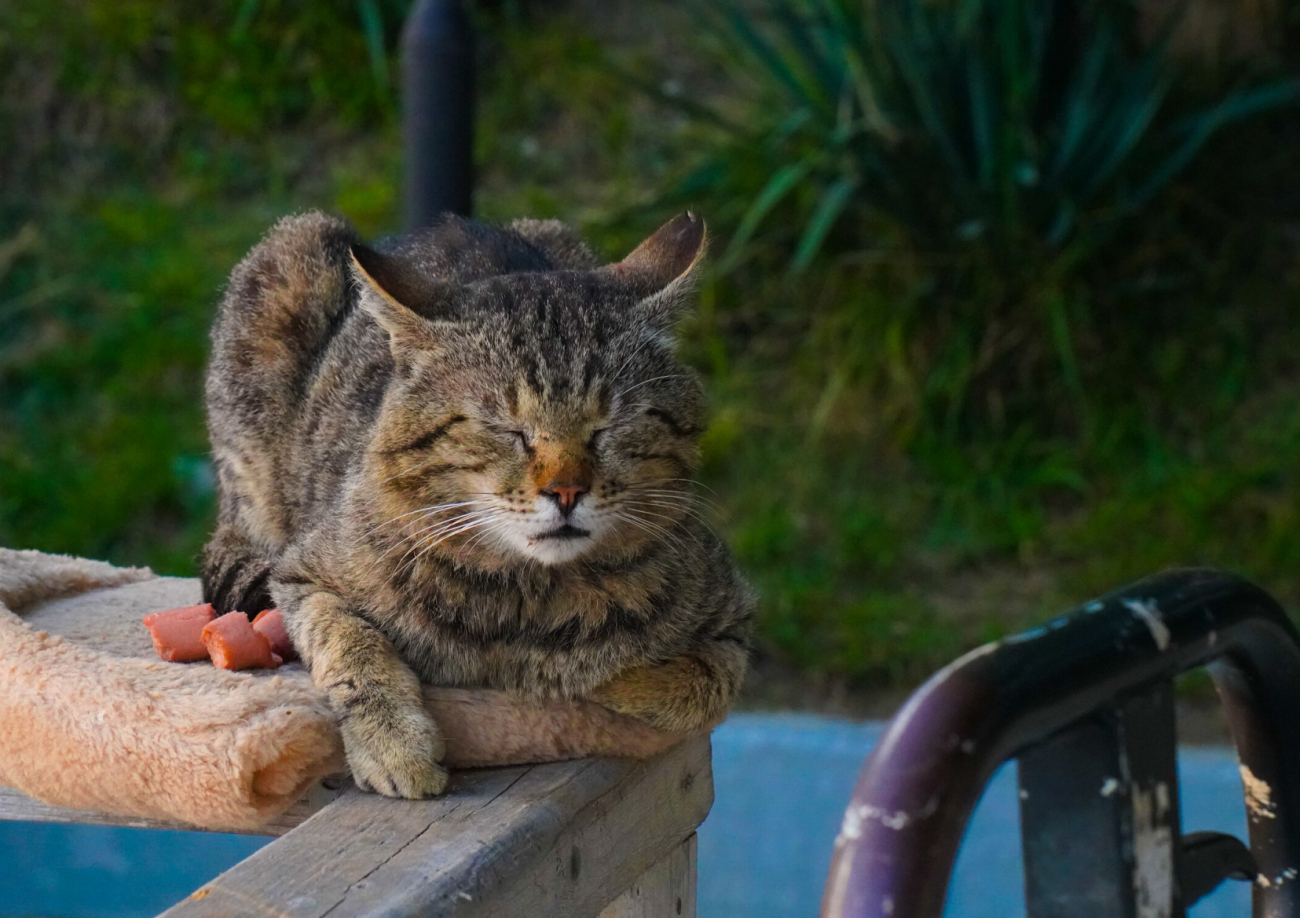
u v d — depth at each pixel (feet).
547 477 9.02
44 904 18.31
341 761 8.42
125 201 28.50
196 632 9.48
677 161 28.09
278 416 11.70
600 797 8.46
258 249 12.53
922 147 24.82
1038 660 4.80
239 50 29.76
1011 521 23.03
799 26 25.57
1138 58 26.55
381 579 9.23
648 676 8.98
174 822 9.03
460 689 8.84
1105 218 24.49
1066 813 5.24
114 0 30.14
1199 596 5.51
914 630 21.29
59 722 8.24
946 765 4.52
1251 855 6.24
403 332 9.53
